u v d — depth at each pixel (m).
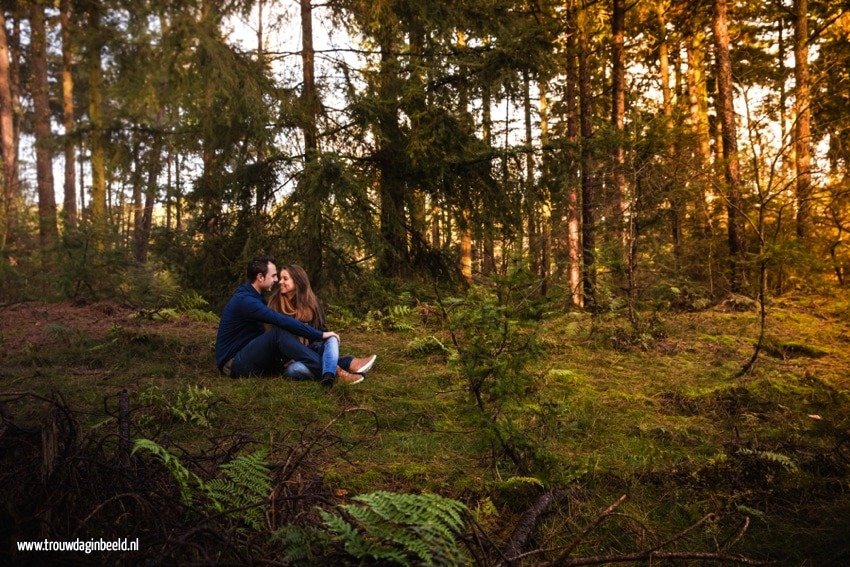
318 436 2.44
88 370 4.79
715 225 9.55
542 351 2.84
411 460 2.98
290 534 1.61
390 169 9.23
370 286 8.19
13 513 1.57
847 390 4.46
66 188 17.77
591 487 2.71
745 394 4.23
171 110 7.89
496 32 8.67
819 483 2.73
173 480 2.06
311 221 8.08
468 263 13.38
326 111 9.27
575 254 7.70
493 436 2.76
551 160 8.00
